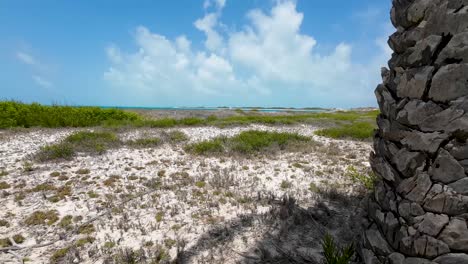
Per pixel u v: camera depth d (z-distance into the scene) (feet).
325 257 11.25
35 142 35.91
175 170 25.76
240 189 20.86
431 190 7.59
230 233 14.39
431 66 7.52
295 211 16.16
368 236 10.19
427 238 7.72
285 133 42.24
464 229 7.20
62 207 17.57
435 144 7.48
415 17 8.02
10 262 12.25
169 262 12.00
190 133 47.39
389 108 9.01
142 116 79.87
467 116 6.91
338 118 91.66
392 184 9.14
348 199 18.21
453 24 7.00
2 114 49.49
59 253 12.69
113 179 22.41
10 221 15.66
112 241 13.88
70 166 25.54
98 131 44.09
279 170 26.09
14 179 21.81
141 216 16.52
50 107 59.06
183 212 16.99
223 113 118.52
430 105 7.55
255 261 12.06
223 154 31.35
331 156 31.99
